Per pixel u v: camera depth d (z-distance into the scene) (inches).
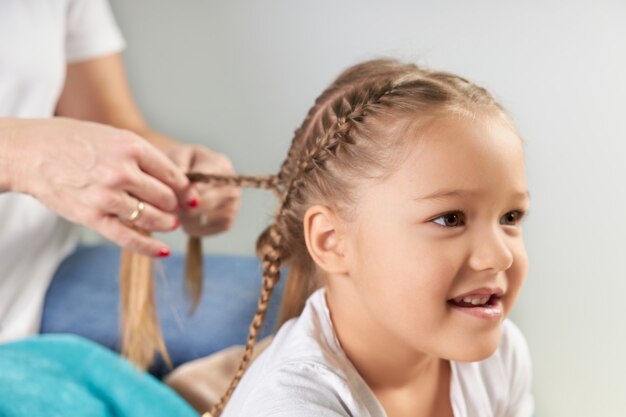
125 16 71.4
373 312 25.4
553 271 61.9
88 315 48.8
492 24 68.1
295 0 69.5
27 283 49.4
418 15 68.5
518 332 33.5
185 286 47.0
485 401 29.8
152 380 41.1
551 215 64.1
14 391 37.4
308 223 26.5
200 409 42.4
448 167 23.7
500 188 23.8
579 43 67.8
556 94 66.9
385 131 24.9
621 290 60.7
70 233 55.0
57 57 48.9
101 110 55.9
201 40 70.9
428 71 28.6
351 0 68.8
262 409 24.6
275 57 70.2
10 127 35.4
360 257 25.3
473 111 24.7
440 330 24.3
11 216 47.4
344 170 25.7
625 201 64.1
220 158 42.1
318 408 24.2
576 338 58.3
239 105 71.1
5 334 47.4
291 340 26.8
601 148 65.7
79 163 33.8
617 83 67.0
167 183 36.0
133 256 43.0
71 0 52.6
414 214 23.9
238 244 70.1
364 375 27.2
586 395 55.0
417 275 23.9
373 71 29.3
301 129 30.1
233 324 47.6
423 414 28.8
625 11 68.3
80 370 41.4
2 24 46.2
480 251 23.6
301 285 30.9
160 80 71.8
